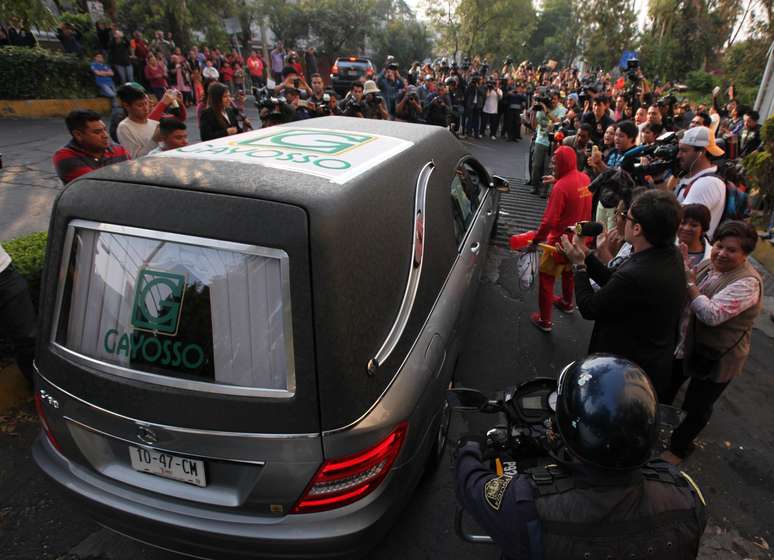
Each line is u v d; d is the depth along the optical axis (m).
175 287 1.56
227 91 4.88
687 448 2.80
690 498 1.12
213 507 1.64
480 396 1.63
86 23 11.95
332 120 2.99
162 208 1.55
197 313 1.55
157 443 1.61
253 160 1.84
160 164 1.75
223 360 1.54
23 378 3.00
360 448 1.57
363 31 29.64
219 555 1.66
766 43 22.97
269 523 1.60
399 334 1.83
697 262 2.85
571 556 1.04
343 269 1.54
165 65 12.38
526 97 14.73
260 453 1.54
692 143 3.48
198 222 1.51
